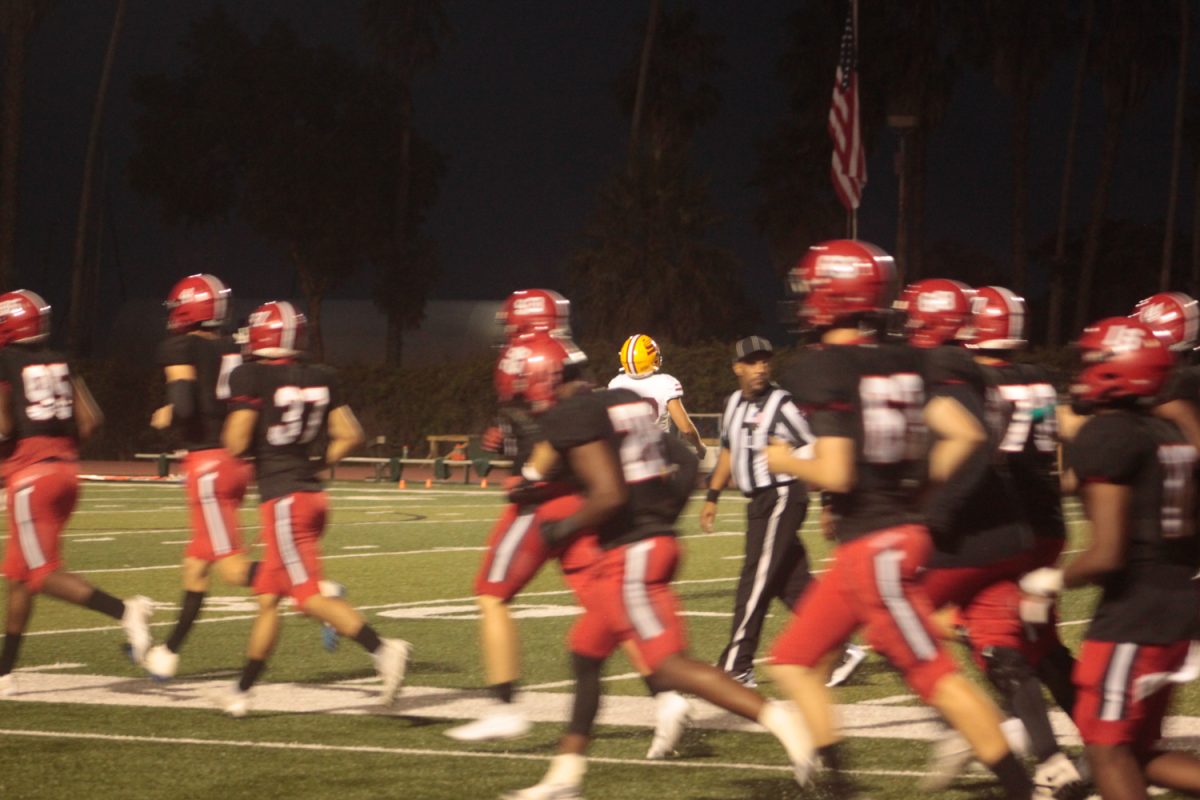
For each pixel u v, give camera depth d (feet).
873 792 28.68
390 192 268.00
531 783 29.78
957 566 27.68
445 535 89.10
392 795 28.78
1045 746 26.94
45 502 38.55
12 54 197.26
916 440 24.48
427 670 43.52
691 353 155.94
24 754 32.24
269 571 36.19
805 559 40.22
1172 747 32.37
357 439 37.01
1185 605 21.91
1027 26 220.23
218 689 39.42
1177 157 253.24
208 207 272.92
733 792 28.94
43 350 39.29
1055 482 30.66
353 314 273.54
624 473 26.94
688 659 26.37
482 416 170.09
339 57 266.98
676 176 203.41
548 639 48.93
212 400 39.22
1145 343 22.04
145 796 28.76
